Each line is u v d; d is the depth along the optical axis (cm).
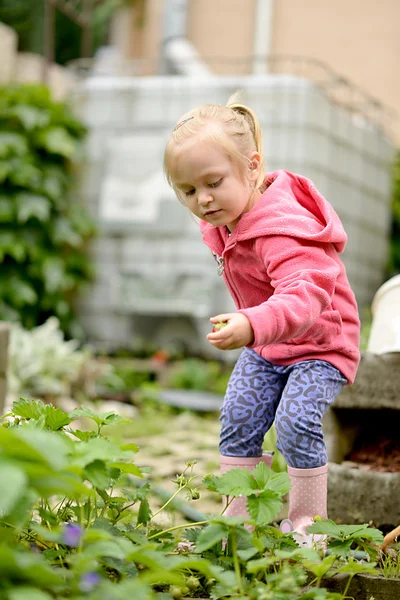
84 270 567
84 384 484
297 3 746
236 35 748
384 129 679
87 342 569
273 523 183
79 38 689
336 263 161
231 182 154
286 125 529
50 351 462
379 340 219
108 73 680
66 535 108
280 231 155
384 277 668
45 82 591
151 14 752
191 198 157
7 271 537
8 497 76
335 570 136
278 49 750
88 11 695
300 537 154
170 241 549
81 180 573
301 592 125
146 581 100
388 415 228
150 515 158
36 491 91
